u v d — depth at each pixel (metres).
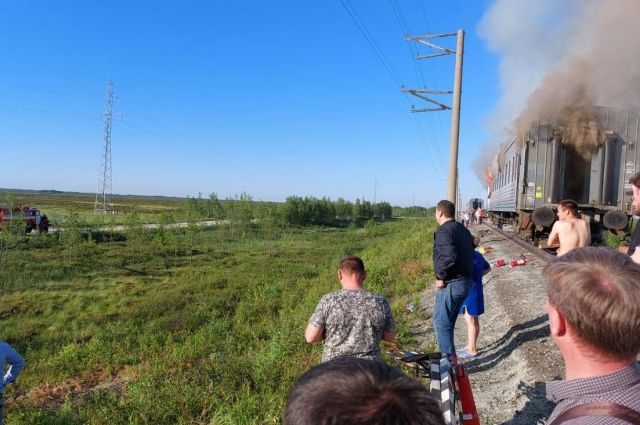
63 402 7.61
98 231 31.83
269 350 7.52
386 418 1.00
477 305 6.45
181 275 19.45
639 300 1.46
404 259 17.83
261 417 5.24
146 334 11.12
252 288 16.23
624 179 13.77
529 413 4.63
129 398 6.76
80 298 15.16
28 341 11.14
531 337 6.59
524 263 12.09
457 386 3.51
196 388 6.21
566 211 5.83
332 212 64.75
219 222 42.94
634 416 1.38
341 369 1.14
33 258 21.31
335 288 13.34
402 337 7.61
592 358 1.52
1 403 4.38
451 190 17.23
